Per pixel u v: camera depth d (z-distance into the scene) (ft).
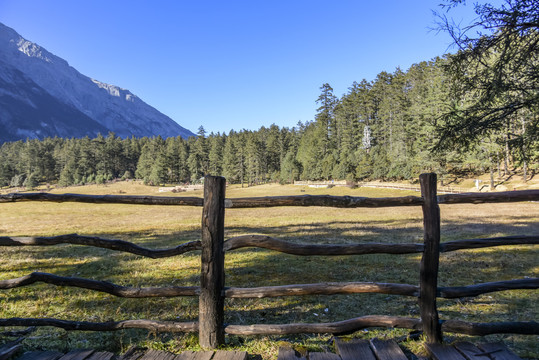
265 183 323.37
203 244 10.07
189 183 355.15
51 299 15.89
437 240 10.07
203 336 10.11
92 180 386.93
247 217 73.36
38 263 25.16
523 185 138.92
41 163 409.49
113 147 432.66
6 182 407.44
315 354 9.50
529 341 10.98
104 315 13.87
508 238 9.99
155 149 410.72
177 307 14.82
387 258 25.50
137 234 46.01
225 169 335.67
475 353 9.32
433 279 10.05
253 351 10.19
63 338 11.42
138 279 20.34
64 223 71.72
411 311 14.05
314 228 48.60
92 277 20.85
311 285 10.14
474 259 24.93
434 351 9.46
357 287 10.15
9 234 49.24
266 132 407.23
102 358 9.45
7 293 16.81
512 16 18.47
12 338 11.46
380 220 61.00
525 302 14.93
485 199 9.91
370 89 286.66
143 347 10.32
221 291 10.16
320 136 269.64
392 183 195.83
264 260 25.26
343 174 230.68
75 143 466.70
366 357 9.26
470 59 20.86
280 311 14.38
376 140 267.18
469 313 13.75
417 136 187.21
